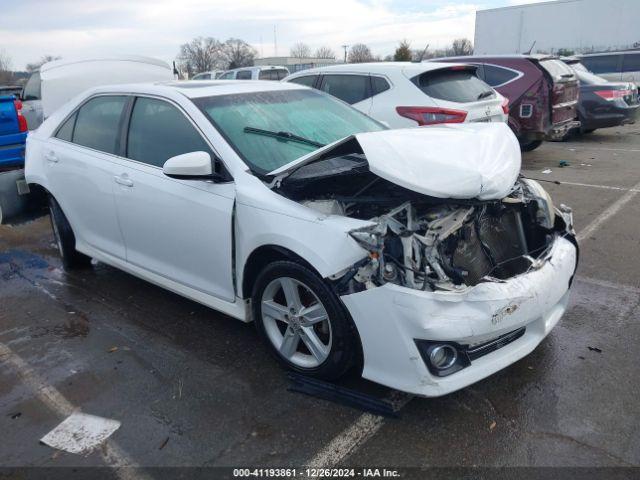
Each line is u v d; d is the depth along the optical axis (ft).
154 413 9.91
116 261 14.39
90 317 13.78
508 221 10.98
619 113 38.50
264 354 11.72
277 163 11.24
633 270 15.53
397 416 9.48
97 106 14.66
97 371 11.34
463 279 9.21
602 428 9.11
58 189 15.48
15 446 9.23
